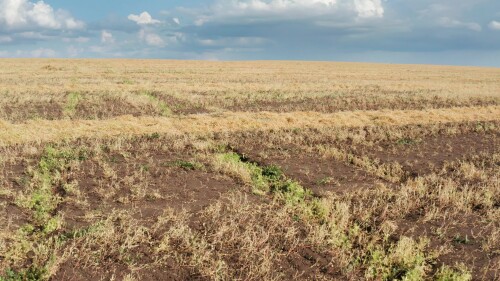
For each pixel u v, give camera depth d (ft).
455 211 29.73
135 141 46.50
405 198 31.22
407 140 51.42
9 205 28.09
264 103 77.30
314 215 28.50
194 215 27.53
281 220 26.84
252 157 41.81
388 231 26.30
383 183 35.73
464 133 56.80
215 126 55.16
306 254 23.88
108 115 60.70
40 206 27.89
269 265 22.24
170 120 57.47
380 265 23.04
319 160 41.75
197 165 37.45
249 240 24.00
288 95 85.92
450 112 70.54
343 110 72.64
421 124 61.72
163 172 35.78
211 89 92.27
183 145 44.70
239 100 78.23
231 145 46.06
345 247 24.70
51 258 21.49
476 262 23.44
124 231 24.57
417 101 84.02
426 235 26.23
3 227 24.86
